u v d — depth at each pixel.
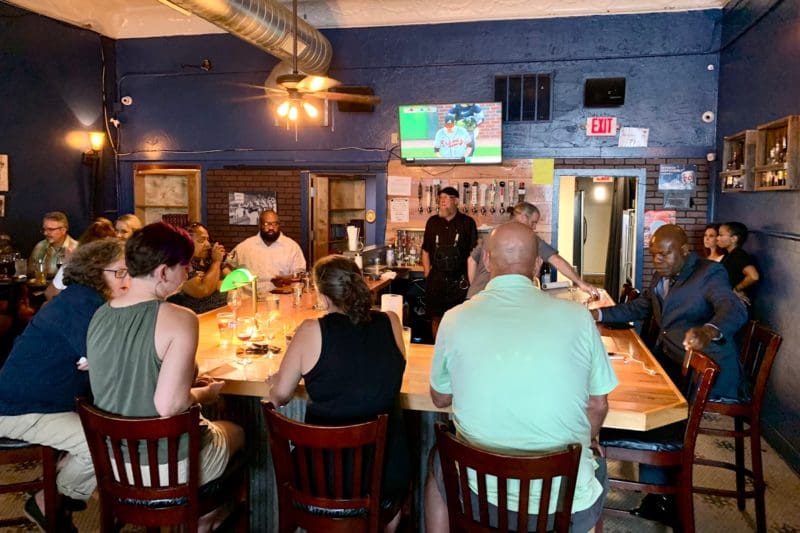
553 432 1.75
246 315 3.70
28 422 2.33
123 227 4.50
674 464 2.43
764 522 2.93
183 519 2.05
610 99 5.99
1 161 5.68
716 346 2.97
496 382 1.75
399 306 2.99
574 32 6.02
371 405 2.08
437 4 6.16
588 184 10.61
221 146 6.80
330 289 2.10
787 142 3.91
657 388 2.40
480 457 1.70
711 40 5.79
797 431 3.80
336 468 1.95
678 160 5.95
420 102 6.36
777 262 4.21
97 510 3.17
